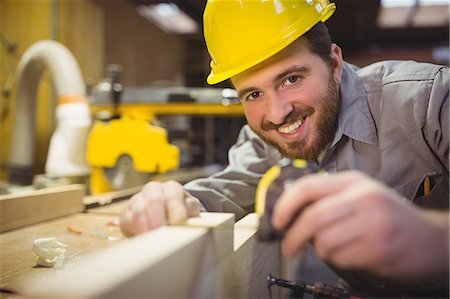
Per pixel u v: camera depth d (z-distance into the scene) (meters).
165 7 3.62
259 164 1.04
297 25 0.78
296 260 1.39
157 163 1.60
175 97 1.82
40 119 2.46
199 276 0.40
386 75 0.93
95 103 1.88
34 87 1.94
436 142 0.79
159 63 4.08
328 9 0.85
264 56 0.77
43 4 2.52
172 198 0.54
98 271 0.29
